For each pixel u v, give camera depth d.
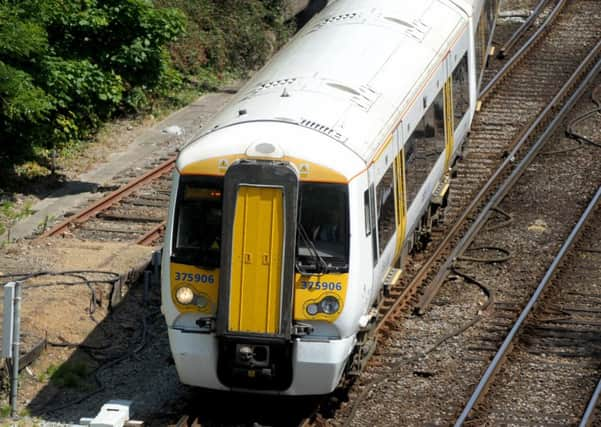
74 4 65.75
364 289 33.97
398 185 40.22
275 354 33.09
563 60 81.75
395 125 39.34
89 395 36.41
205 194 33.19
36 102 56.72
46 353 38.94
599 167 62.72
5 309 34.66
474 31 57.91
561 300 45.53
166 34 70.88
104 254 48.19
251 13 92.62
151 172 61.38
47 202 58.19
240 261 32.22
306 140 33.31
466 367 38.88
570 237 51.84
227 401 35.88
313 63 41.03
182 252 33.31
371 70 41.44
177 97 79.31
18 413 34.88
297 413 35.09
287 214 32.03
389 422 34.50
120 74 70.69
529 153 64.06
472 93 57.06
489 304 44.84
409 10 50.09
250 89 39.78
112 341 40.88
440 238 53.06
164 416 34.72
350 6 50.16
